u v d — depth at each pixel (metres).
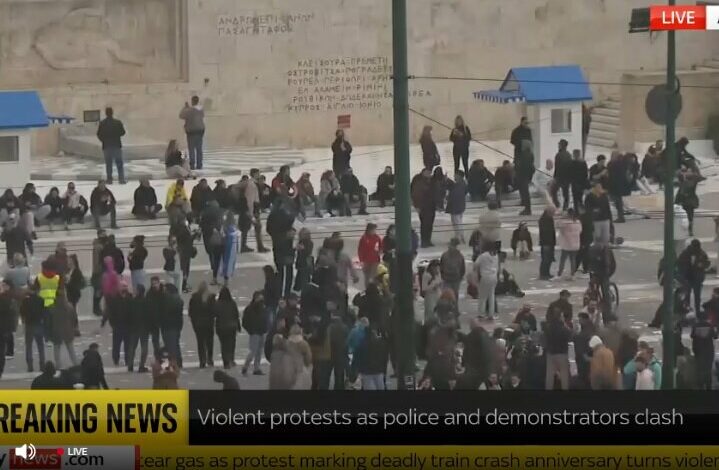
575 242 61.72
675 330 50.31
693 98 83.00
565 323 48.00
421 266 55.53
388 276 54.47
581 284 61.38
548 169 75.00
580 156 71.88
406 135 44.41
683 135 83.00
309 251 58.19
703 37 86.38
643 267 63.62
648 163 72.38
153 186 73.69
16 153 72.81
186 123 76.19
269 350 49.16
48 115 78.69
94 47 81.31
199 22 81.81
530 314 48.88
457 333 47.62
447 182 69.12
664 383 48.28
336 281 51.84
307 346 47.50
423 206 65.31
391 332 49.69
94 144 78.75
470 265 63.09
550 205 64.56
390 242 55.72
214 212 60.56
